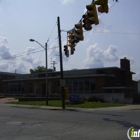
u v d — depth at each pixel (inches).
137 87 2513.5
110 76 2044.8
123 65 2276.1
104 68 2132.1
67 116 766.5
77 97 1518.2
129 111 1031.0
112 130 481.1
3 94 2659.9
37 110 1072.2
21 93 2600.9
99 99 1940.2
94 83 2053.4
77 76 2129.7
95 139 392.2
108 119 673.6
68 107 1270.9
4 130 496.1
